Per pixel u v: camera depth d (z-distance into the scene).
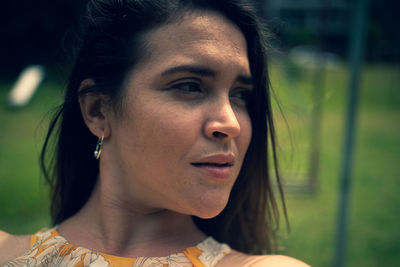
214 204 1.16
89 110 1.33
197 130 1.15
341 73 16.89
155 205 1.26
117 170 1.31
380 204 5.30
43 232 1.42
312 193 5.56
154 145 1.16
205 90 1.19
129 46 1.22
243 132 1.27
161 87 1.17
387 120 11.62
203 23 1.20
